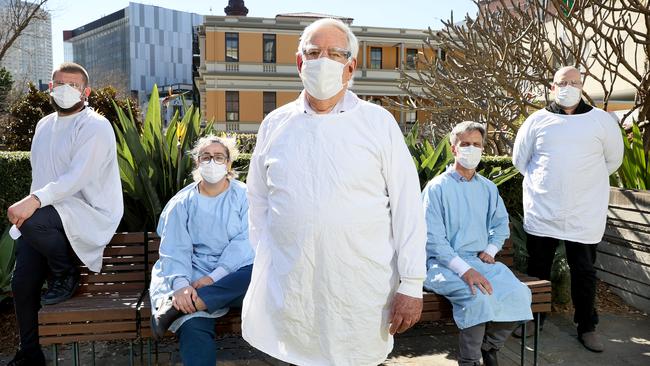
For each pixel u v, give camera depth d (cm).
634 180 467
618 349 356
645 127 543
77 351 279
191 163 418
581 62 539
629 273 435
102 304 285
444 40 728
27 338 288
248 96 3591
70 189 279
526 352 350
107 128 296
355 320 201
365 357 206
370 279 200
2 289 371
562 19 531
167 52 14475
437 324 397
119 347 352
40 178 296
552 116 356
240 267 277
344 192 194
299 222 196
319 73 195
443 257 305
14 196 430
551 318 408
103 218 298
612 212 449
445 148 473
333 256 195
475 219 320
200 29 3678
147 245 330
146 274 329
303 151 198
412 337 372
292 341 206
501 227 331
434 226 313
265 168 211
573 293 359
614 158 356
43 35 1992
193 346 253
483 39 670
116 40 14138
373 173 198
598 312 420
